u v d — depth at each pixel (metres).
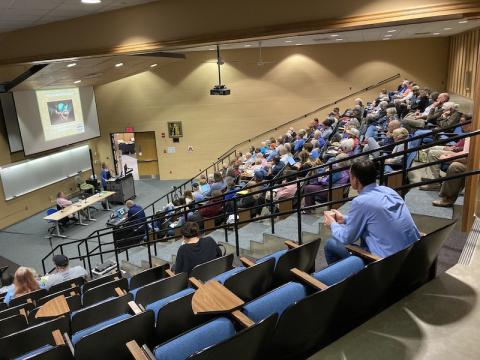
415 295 2.33
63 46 6.07
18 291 5.11
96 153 15.38
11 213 11.53
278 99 14.65
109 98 15.16
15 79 9.40
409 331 2.04
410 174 4.91
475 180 3.10
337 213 2.78
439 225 3.44
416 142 4.75
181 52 13.59
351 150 5.73
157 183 15.41
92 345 2.19
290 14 4.62
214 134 15.16
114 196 13.41
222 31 5.04
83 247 10.00
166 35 5.37
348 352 1.92
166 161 15.59
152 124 15.25
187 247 3.75
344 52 14.02
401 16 4.09
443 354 1.88
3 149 11.19
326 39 11.60
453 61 12.95
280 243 4.26
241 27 4.92
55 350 2.12
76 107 13.73
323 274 2.33
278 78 14.48
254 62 14.41
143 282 4.39
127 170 14.37
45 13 5.30
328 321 2.04
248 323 2.00
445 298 2.28
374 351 1.92
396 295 2.40
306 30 4.58
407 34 11.16
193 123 15.11
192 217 6.39
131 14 5.50
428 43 13.60
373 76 14.11
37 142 12.16
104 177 13.76
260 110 14.80
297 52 14.22
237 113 14.88
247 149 15.18
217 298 2.20
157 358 1.81
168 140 15.36
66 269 5.67
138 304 3.07
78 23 5.87
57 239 10.59
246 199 6.68
